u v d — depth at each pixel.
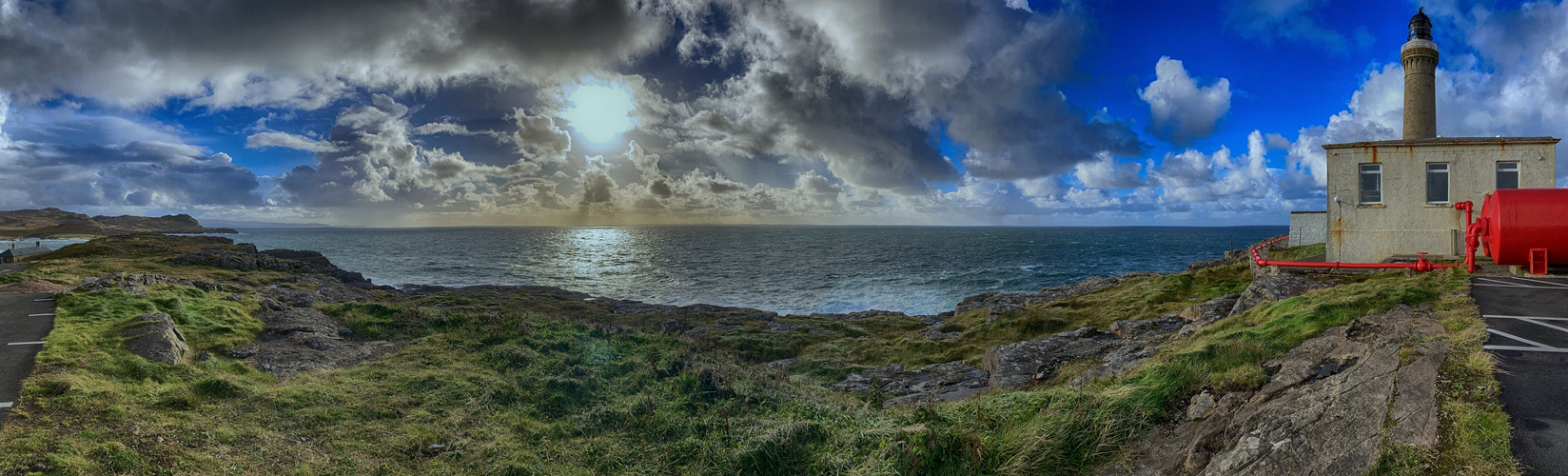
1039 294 32.53
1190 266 42.34
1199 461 6.30
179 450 7.46
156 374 10.15
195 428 8.24
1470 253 16.94
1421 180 20.75
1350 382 7.29
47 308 14.42
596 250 119.56
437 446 8.57
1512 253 15.73
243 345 13.67
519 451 8.48
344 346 14.26
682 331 26.94
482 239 195.38
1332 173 21.91
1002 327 23.70
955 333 25.08
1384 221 21.12
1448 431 5.60
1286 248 36.88
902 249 110.81
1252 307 15.84
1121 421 7.63
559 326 17.08
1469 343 8.48
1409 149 20.86
